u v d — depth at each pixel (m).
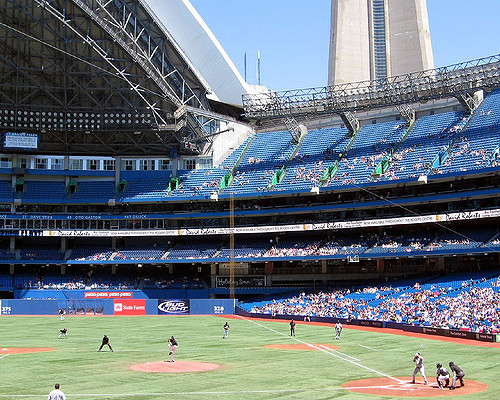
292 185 98.69
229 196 101.31
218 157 113.44
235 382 34.88
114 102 104.38
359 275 97.31
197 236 111.12
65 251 109.31
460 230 86.81
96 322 80.69
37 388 32.84
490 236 81.50
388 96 94.75
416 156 92.31
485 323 61.09
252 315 88.44
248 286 102.19
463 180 85.81
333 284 97.75
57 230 106.12
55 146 111.19
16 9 88.19
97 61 96.19
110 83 97.06
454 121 96.56
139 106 102.56
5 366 41.38
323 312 81.94
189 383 34.53
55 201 107.94
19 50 94.31
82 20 88.81
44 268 110.75
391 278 91.88
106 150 112.31
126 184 110.81
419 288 80.88
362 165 96.81
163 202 106.94
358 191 94.94
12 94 103.19
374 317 74.69
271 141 114.38
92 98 99.44
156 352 49.38
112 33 88.69
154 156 113.06
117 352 49.38
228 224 106.25
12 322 80.69
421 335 62.22
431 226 91.25
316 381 35.19
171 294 101.62
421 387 33.31
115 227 108.25
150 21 92.31
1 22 90.38
